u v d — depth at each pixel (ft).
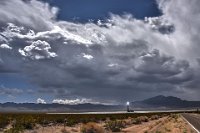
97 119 198.29
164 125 145.79
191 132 106.93
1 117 164.96
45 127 133.59
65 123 154.20
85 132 101.55
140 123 182.91
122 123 148.87
